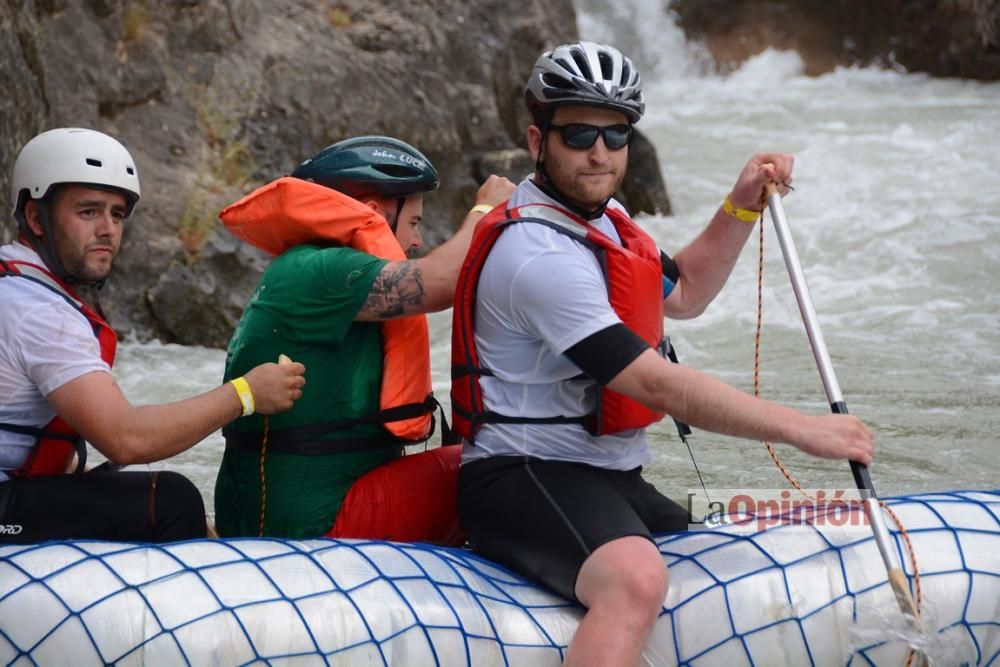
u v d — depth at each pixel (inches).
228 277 922.7
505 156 1179.3
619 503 378.9
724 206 451.2
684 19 2618.1
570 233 384.8
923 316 954.7
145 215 920.3
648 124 1929.1
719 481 622.8
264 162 1022.4
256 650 349.7
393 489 430.6
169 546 368.2
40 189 394.9
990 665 389.7
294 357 422.3
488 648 366.6
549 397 389.7
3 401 386.9
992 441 677.9
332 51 1103.6
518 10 1290.6
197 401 390.0
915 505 407.8
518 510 383.2
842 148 1642.5
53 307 384.8
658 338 401.4
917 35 2331.4
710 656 376.5
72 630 344.8
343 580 366.3
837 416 366.3
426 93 1150.3
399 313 414.6
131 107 975.0
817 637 378.9
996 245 1133.1
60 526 390.9
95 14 967.6
